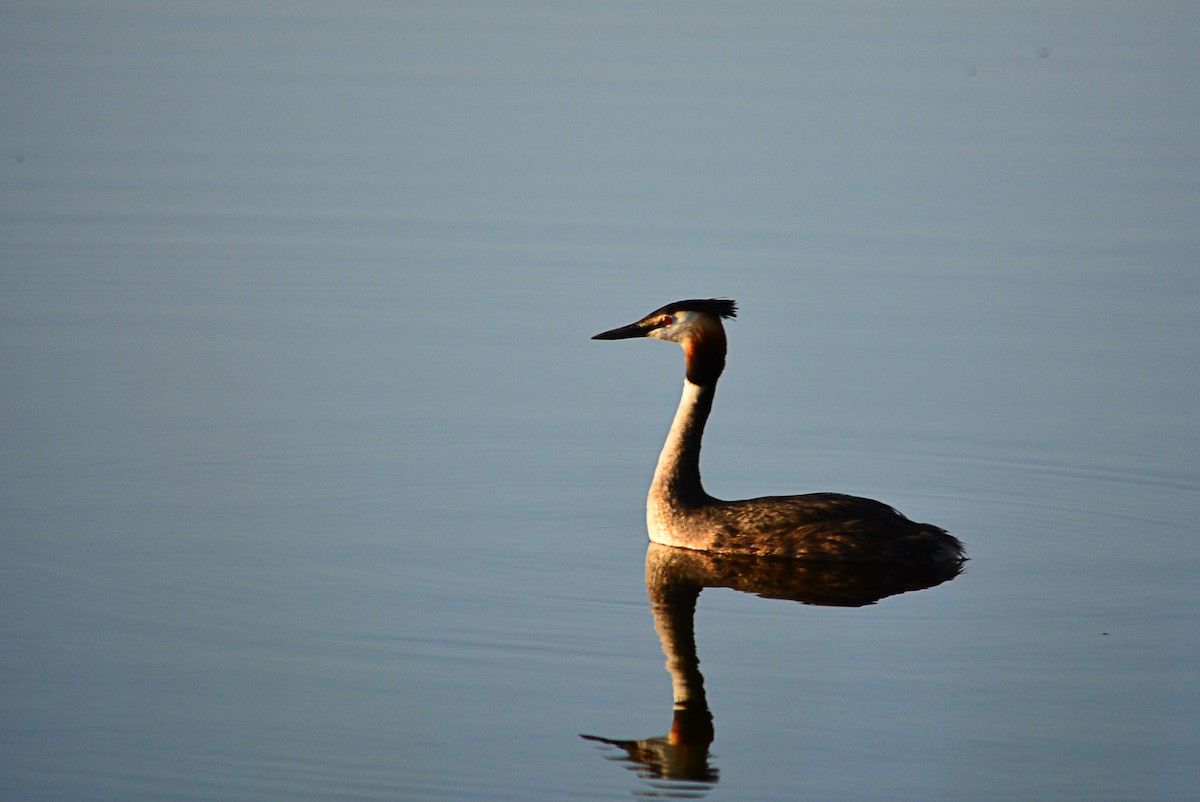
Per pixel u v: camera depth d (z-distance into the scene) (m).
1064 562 11.84
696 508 12.02
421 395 15.79
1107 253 21.22
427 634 10.39
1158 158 26.33
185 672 9.79
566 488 13.38
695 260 20.81
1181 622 10.72
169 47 33.69
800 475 13.85
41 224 21.78
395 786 8.62
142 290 19.12
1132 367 16.83
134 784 8.61
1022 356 17.22
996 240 21.91
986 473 13.87
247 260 20.52
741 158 26.22
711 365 12.13
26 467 13.37
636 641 10.38
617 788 8.63
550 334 17.95
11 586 10.95
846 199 23.94
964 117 29.19
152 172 24.66
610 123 28.34
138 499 12.72
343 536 12.10
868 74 32.50
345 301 19.00
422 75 31.75
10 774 8.66
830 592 11.25
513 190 24.28
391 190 24.06
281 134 27.30
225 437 14.33
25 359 16.41
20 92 29.41
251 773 8.70
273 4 39.19
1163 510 12.97
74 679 9.67
